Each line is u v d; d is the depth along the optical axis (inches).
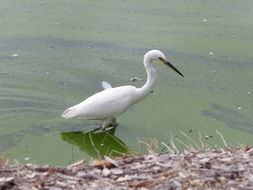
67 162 393.7
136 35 605.6
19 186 224.4
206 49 596.4
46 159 398.9
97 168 251.3
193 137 440.1
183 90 527.5
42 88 511.2
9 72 534.3
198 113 486.9
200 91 526.3
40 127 453.1
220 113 486.6
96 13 648.4
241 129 458.3
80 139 440.5
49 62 555.2
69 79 527.5
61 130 451.8
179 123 468.8
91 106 446.9
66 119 469.4
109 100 450.3
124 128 462.0
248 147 286.4
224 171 241.3
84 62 557.3
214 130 454.9
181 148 414.6
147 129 459.8
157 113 489.1
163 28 624.4
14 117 464.4
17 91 503.2
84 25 621.6
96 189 223.9
